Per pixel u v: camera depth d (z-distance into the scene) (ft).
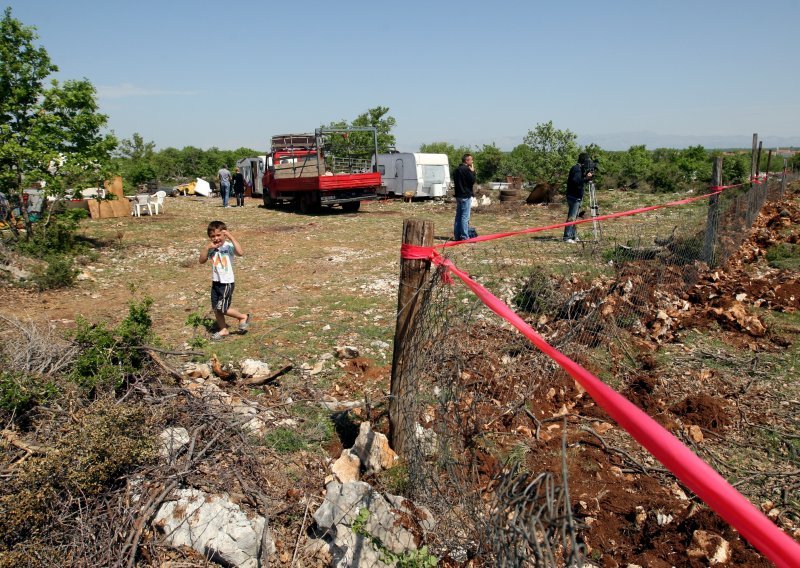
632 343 18.72
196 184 103.14
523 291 21.27
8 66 38.37
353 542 9.65
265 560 9.70
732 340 19.27
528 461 12.35
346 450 12.48
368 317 23.38
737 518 4.00
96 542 9.69
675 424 14.20
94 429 10.87
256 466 11.71
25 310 25.75
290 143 71.26
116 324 23.53
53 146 40.47
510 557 6.39
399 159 80.33
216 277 20.70
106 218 62.59
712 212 26.68
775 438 13.61
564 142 79.00
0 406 12.36
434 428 11.48
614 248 28.53
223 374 16.37
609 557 10.00
